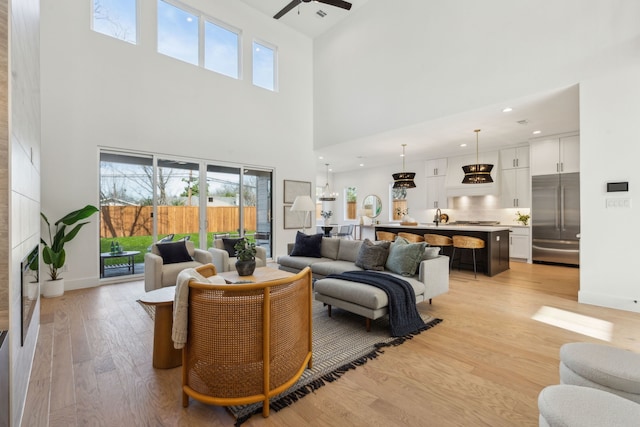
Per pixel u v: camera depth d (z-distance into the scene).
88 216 4.07
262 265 4.72
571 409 1.07
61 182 4.20
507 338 2.68
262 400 1.66
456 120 5.01
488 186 7.20
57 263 3.91
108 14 4.75
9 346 1.38
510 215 7.28
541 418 1.18
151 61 5.04
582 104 3.59
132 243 4.89
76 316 3.21
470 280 4.91
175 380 2.02
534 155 6.37
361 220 9.80
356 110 6.29
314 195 7.54
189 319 1.72
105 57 4.57
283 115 6.91
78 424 1.60
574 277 5.10
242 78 6.24
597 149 3.51
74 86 4.30
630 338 2.66
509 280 4.91
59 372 2.10
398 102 5.49
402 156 8.19
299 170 7.23
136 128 4.87
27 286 1.98
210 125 5.75
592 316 3.21
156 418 1.65
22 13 1.76
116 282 4.67
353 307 2.93
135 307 3.50
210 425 1.60
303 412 1.70
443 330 2.87
